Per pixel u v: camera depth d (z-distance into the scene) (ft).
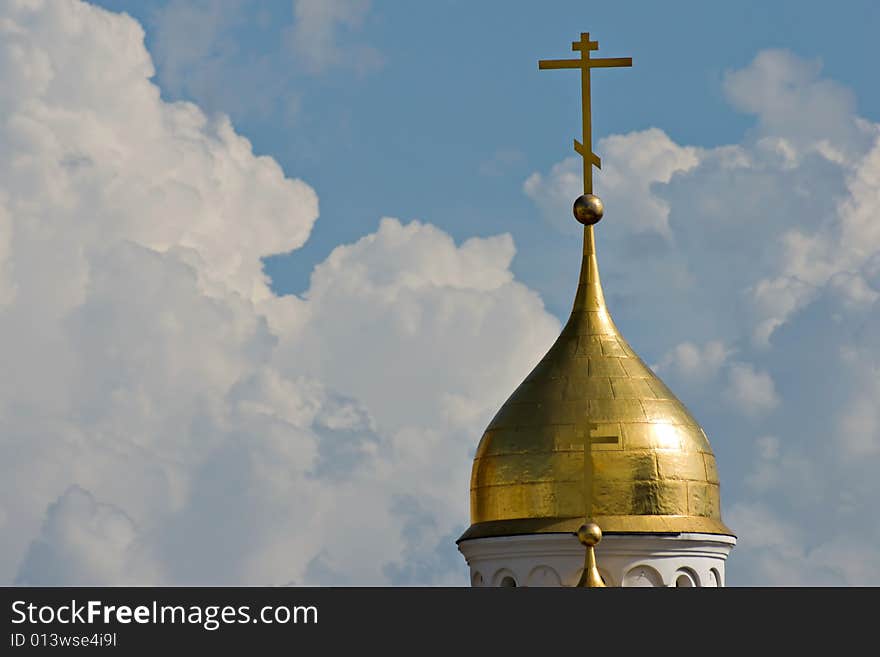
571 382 567.59
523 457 561.43
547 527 553.64
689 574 559.38
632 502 555.28
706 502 563.89
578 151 598.75
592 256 588.91
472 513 575.38
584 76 603.67
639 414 561.02
